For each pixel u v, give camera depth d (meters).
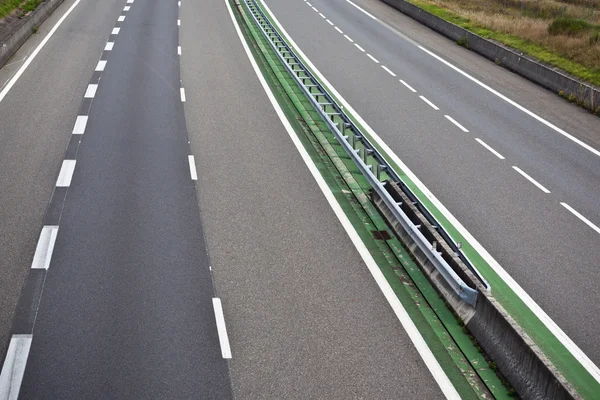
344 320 12.27
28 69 27.42
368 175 17.62
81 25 35.31
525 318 13.05
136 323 11.91
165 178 17.95
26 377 10.46
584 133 24.38
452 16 41.59
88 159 18.88
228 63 29.80
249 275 13.61
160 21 37.16
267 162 19.41
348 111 24.94
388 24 40.94
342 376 10.79
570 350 12.17
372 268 14.10
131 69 27.98
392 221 15.86
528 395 10.09
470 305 12.14
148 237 14.90
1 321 11.82
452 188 18.75
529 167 20.70
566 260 15.27
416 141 22.28
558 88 29.22
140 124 21.84
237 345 11.45
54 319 11.92
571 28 36.09
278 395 10.30
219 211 16.28
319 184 18.14
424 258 14.04
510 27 37.62
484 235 16.19
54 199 16.45
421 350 11.53
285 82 27.52
